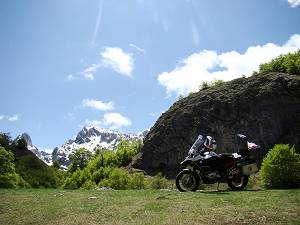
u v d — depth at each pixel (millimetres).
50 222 9469
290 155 17531
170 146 54781
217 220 8781
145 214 9617
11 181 47094
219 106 51062
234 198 11195
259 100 47594
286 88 46781
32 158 76312
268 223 8406
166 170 53875
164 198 11680
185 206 10242
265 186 17641
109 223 9000
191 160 14250
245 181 14312
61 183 79438
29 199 12781
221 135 49625
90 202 11602
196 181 14078
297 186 17109
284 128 45062
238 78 54812
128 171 56688
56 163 114938
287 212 9211
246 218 8859
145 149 58156
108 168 58906
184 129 53906
